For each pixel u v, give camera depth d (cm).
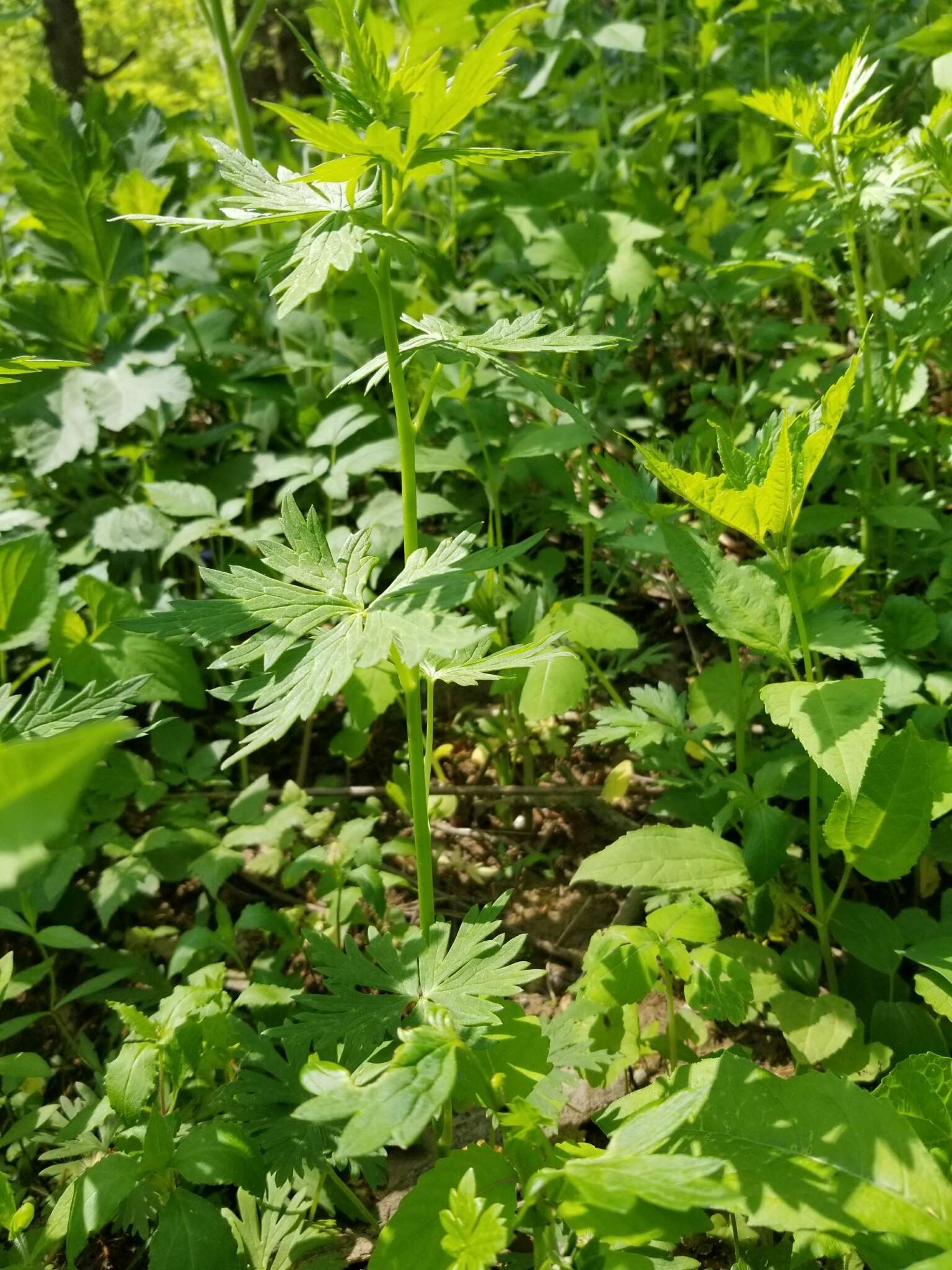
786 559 176
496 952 153
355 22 138
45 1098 229
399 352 150
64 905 267
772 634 190
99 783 266
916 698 221
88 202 363
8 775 48
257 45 1038
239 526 350
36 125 353
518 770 302
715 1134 142
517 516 354
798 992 192
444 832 284
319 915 256
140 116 398
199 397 408
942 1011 177
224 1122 167
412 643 129
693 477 164
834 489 328
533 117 619
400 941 233
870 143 259
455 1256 120
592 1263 129
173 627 141
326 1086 116
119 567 341
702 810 238
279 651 137
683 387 414
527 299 382
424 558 151
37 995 253
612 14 658
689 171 555
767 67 475
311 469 317
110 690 153
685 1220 124
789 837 195
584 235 369
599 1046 188
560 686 246
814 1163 136
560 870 270
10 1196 158
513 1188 135
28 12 483
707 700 236
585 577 310
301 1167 169
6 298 335
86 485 363
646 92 548
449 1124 167
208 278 407
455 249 455
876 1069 180
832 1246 149
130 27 1505
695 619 325
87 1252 197
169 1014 184
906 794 180
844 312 348
